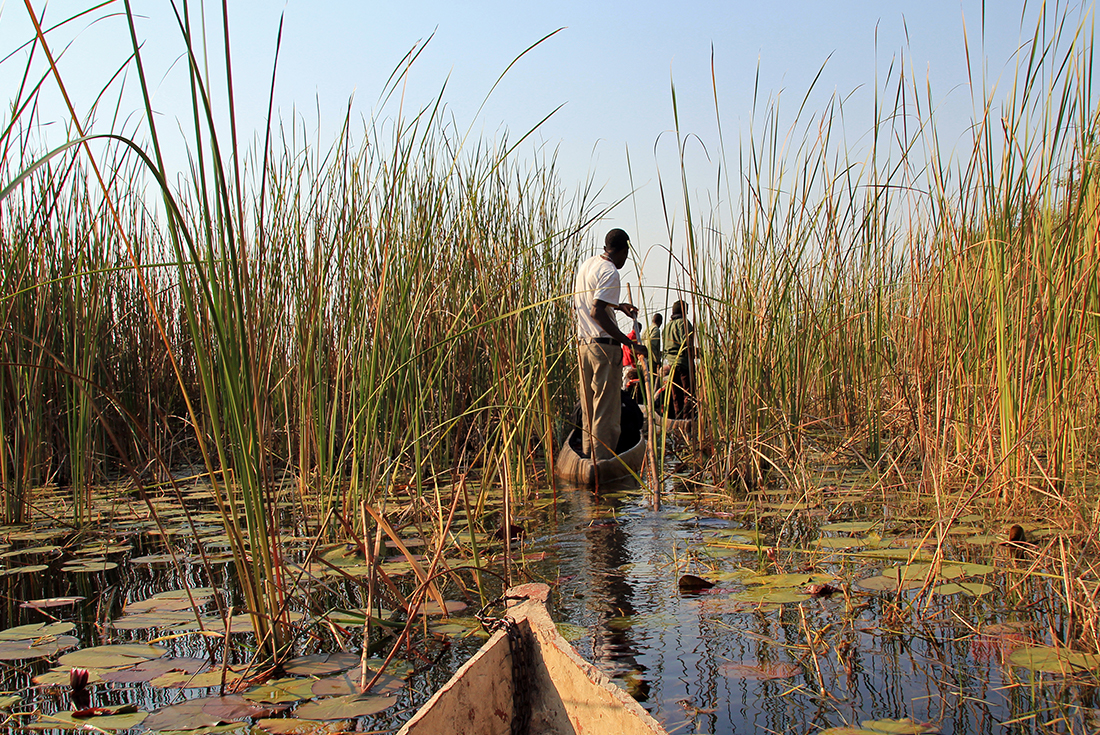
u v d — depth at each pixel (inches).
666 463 233.3
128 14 67.7
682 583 105.0
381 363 152.7
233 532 81.9
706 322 189.3
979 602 94.8
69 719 70.1
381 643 88.9
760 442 176.2
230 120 79.1
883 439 200.8
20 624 99.1
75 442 156.6
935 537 125.5
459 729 60.1
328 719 68.0
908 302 194.9
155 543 142.8
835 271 190.9
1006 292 139.9
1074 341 136.6
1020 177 138.3
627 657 81.3
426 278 155.1
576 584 108.2
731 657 80.5
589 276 197.5
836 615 92.1
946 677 73.9
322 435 144.2
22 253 166.6
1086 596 86.4
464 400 190.5
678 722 66.6
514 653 65.0
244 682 77.7
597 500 173.0
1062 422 137.1
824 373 215.8
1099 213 132.0
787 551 122.6
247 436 82.2
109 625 97.2
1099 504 111.8
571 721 62.0
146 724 68.8
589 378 200.2
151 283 219.0
